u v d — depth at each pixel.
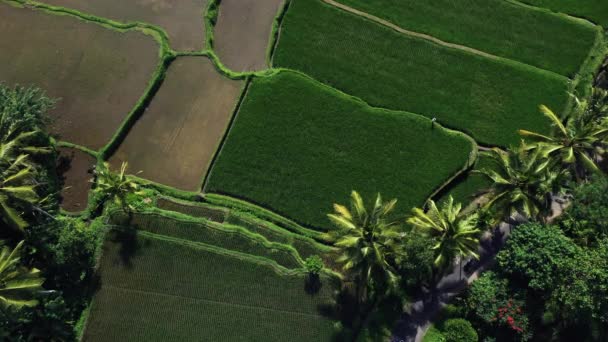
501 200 41.28
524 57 52.03
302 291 46.44
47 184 44.69
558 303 44.28
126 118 48.66
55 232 42.84
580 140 40.38
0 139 40.41
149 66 50.06
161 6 51.34
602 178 43.31
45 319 41.34
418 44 51.69
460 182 49.19
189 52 50.41
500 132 50.00
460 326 44.16
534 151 40.19
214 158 48.75
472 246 40.84
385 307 45.91
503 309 43.75
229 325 46.06
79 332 44.56
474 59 51.44
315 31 51.66
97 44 50.34
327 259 47.38
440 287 46.16
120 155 48.44
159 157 48.62
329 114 49.66
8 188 38.19
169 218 46.84
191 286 46.22
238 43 51.31
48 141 46.38
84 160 47.97
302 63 50.91
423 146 49.31
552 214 47.78
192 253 46.50
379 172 48.78
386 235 38.66
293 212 48.00
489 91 50.91
